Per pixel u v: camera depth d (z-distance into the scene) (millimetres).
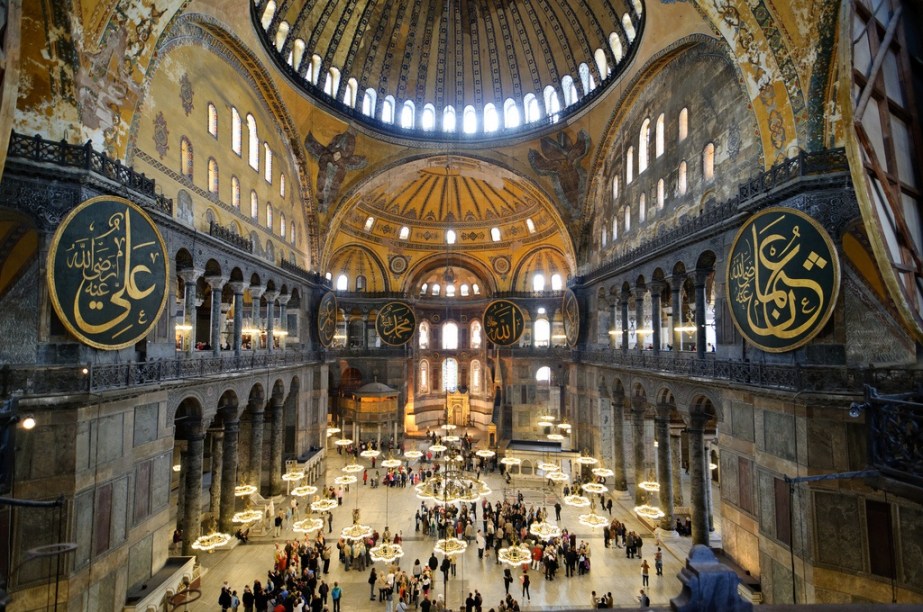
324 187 27703
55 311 10047
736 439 13781
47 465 10148
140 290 11797
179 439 19922
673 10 17094
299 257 26906
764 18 12234
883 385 9852
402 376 36875
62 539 10109
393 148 29000
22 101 10641
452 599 14914
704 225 15500
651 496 22531
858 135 3736
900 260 3824
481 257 37875
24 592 9828
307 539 18016
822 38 11242
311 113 25359
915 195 4273
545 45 26781
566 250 30062
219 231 17172
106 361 11758
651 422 23266
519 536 18359
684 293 24828
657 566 16062
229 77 19016
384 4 26203
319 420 28375
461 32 28141
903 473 4125
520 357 36062
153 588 12617
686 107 17625
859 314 10727
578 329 28031
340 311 36875
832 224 11133
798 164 11422
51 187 10734
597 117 25391
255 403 21438
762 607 2434
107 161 11406
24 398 9789
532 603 14570
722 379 14148
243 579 16000
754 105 12953
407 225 36844
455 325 41719
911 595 9656
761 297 11789
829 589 10492
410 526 20719
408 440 37312
